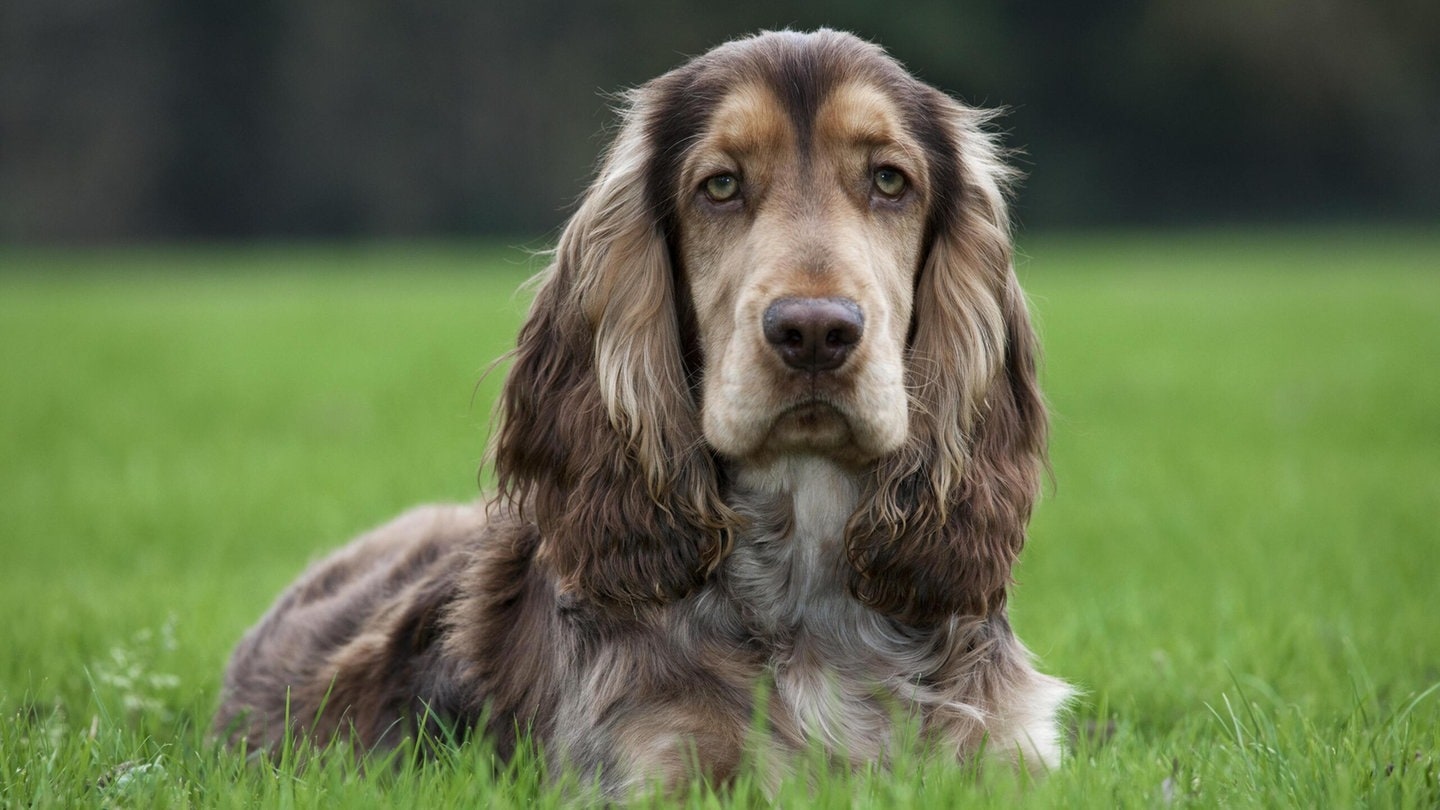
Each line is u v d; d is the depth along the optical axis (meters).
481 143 78.94
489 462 6.62
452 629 6.66
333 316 34.34
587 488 6.14
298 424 19.41
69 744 6.35
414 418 19.53
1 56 74.94
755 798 5.51
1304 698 7.45
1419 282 41.97
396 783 5.59
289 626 7.62
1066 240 78.00
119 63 76.00
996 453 6.46
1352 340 27.58
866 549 6.10
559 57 78.31
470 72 78.38
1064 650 8.32
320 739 6.92
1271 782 5.56
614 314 6.21
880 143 5.90
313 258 69.38
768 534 6.16
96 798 5.55
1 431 18.95
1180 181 84.38
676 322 6.24
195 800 5.70
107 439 18.41
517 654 6.35
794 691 6.02
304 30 76.88
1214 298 37.09
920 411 6.20
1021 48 81.25
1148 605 9.53
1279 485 14.14
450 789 5.53
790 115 5.87
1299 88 79.56
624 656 5.99
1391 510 12.75
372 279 50.69
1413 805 5.24
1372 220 83.94
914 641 6.26
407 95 78.44
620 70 78.50
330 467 16.02
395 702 6.77
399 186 79.06
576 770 5.88
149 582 11.15
